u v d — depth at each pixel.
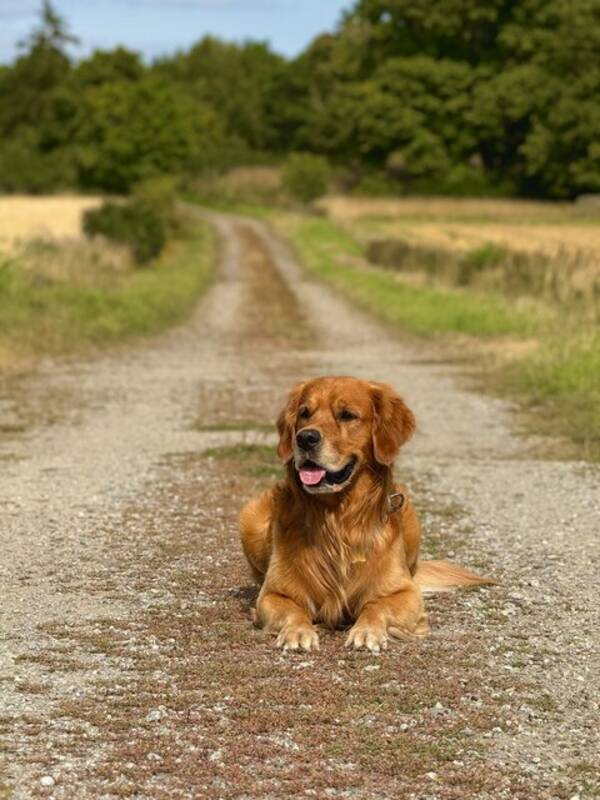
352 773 4.73
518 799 4.53
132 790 4.55
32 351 22.53
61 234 51.78
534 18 103.88
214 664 6.04
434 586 7.46
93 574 7.87
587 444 12.90
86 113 112.88
